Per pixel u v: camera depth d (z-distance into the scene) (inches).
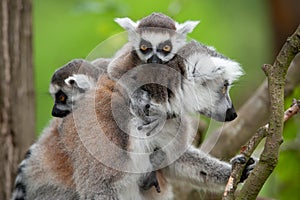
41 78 834.2
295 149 547.2
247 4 925.2
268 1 834.8
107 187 457.4
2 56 593.0
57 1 901.2
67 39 863.1
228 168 491.5
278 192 566.3
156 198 497.7
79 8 703.7
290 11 797.9
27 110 602.2
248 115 586.2
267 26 887.1
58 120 511.2
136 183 473.1
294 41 352.2
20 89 598.2
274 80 354.6
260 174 347.6
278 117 348.2
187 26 500.7
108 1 703.7
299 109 360.2
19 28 600.7
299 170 552.1
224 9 916.6
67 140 478.6
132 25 501.0
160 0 802.2
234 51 908.6
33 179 514.0
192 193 565.3
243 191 350.6
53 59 850.8
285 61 354.3
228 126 581.0
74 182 480.7
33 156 520.1
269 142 347.3
